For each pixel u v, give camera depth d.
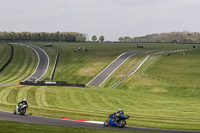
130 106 71.06
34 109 48.31
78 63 182.88
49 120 36.50
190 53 197.50
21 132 26.58
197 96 101.50
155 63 167.88
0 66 176.62
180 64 162.50
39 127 29.83
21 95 77.88
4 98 70.94
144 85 121.00
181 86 112.12
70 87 99.19
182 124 38.75
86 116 43.84
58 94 83.12
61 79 153.12
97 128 32.47
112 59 190.12
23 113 40.72
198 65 157.75
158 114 54.28
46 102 70.94
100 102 75.00
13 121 32.66
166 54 190.50
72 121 36.66
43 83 103.31
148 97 90.31
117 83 131.38
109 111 55.06
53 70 167.50
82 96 82.19
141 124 36.81
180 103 80.31
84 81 147.38
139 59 184.12
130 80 132.50
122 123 33.66
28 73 163.62
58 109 51.59
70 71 166.25
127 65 170.00
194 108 70.69
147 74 143.12
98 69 166.25
